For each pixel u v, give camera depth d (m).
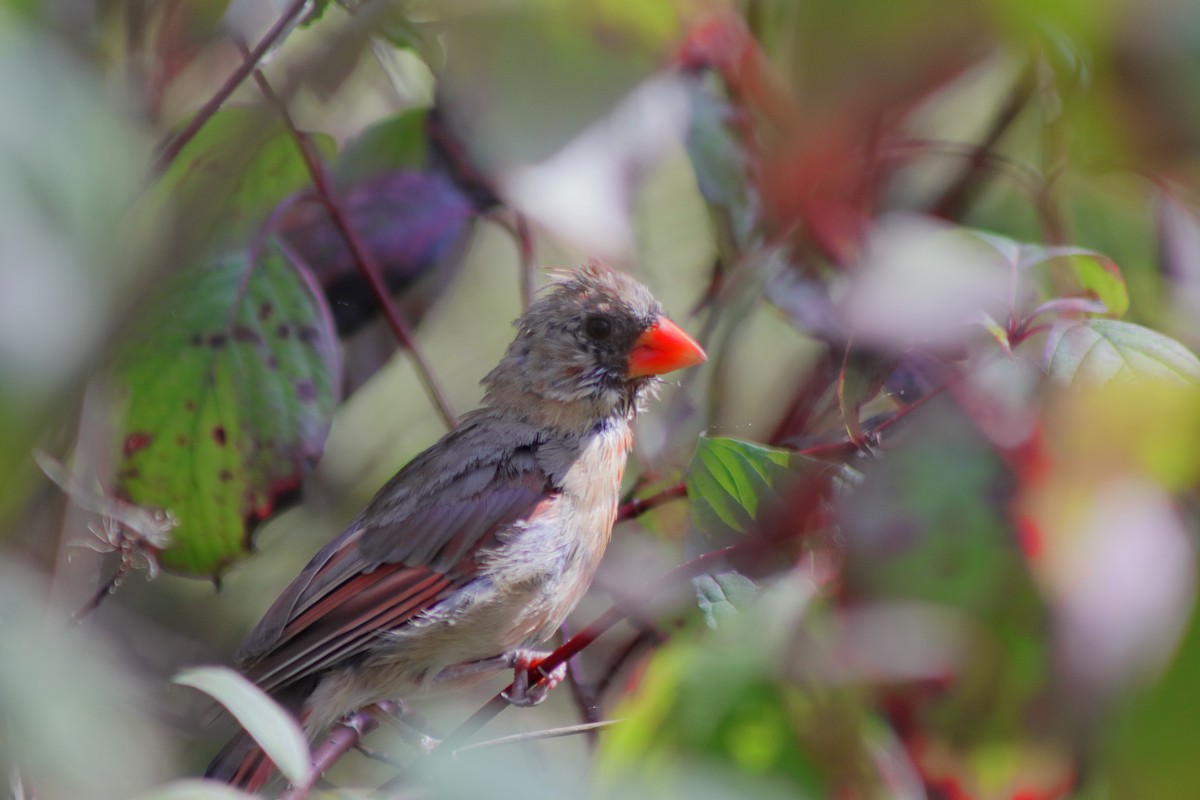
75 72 2.22
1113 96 2.57
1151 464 3.28
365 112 9.18
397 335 7.87
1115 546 3.17
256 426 6.96
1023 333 5.00
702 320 8.85
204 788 3.18
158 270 2.54
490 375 8.70
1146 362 4.37
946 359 5.21
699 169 7.04
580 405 8.26
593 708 7.09
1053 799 3.69
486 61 4.55
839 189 5.09
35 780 3.15
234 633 9.35
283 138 7.64
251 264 7.02
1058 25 2.61
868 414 7.17
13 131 2.07
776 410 7.93
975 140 7.77
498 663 7.98
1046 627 3.59
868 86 2.80
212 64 6.76
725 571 5.56
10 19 2.21
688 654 3.57
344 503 10.06
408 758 7.92
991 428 3.90
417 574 7.79
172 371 6.87
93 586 6.73
